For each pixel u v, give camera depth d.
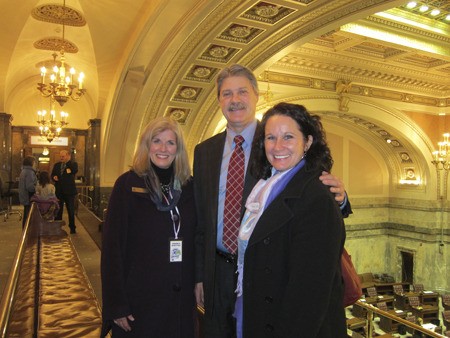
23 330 2.43
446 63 12.64
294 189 1.67
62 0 8.08
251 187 2.04
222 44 8.44
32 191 7.97
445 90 15.13
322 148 1.77
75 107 14.73
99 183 12.39
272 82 11.81
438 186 16.34
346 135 16.98
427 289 16.38
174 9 7.06
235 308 1.99
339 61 12.12
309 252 1.55
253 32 8.16
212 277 2.10
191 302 2.28
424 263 16.55
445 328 12.34
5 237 7.54
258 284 1.72
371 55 12.09
